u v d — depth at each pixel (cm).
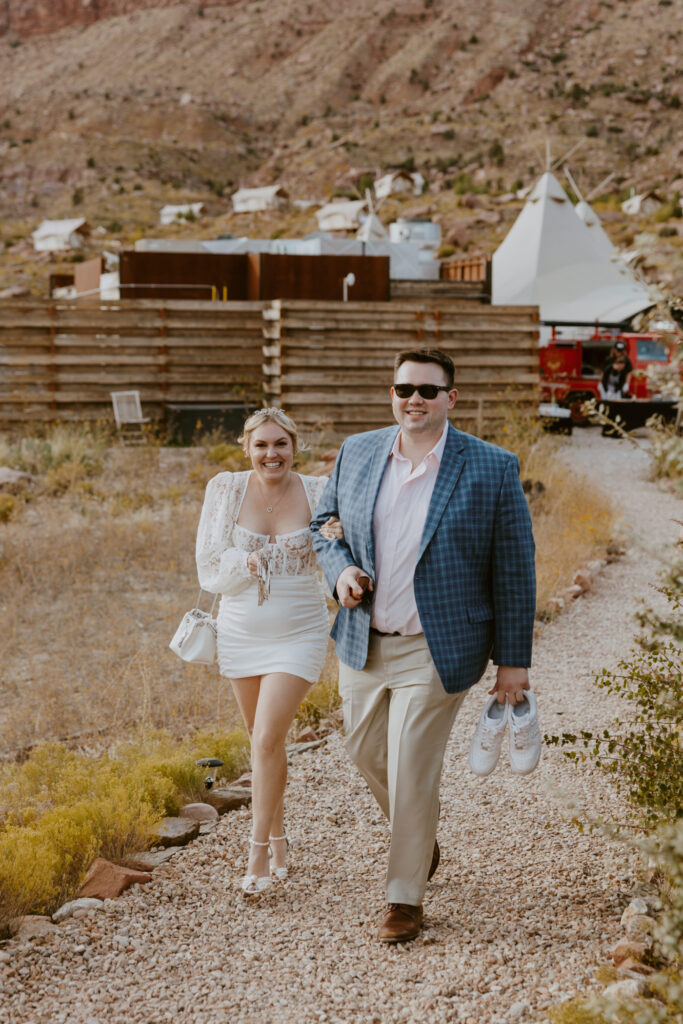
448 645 324
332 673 642
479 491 327
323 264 2053
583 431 1920
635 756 339
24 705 636
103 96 17075
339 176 12600
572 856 379
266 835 358
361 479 343
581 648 691
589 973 292
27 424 1562
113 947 322
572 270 2853
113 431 1580
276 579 369
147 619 823
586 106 14575
